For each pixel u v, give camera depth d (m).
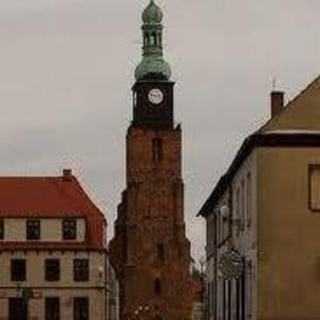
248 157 72.31
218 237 99.00
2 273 155.88
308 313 67.50
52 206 159.12
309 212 67.88
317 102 68.75
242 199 76.50
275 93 79.31
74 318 155.50
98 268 156.50
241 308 76.38
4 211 158.00
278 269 67.69
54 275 156.50
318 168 68.06
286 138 67.94
